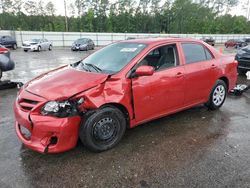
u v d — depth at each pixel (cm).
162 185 278
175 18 7850
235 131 416
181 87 423
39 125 301
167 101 408
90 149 336
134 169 306
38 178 288
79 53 2253
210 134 404
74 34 3631
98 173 298
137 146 361
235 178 289
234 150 352
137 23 7225
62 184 279
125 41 447
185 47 443
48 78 364
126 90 349
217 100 514
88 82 330
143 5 7469
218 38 5297
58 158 328
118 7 7081
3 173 296
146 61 381
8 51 812
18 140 378
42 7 7069
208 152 347
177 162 322
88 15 6606
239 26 7844
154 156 336
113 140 351
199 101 475
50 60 1561
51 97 307
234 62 536
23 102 328
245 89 663
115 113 343
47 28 6575
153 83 378
